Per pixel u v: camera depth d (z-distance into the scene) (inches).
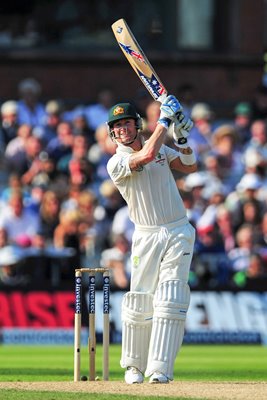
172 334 1133.7
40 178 2493.8
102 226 2364.7
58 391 1074.1
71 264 2199.8
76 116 2630.4
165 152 1155.3
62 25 2962.6
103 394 1035.9
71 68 2945.4
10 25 2935.5
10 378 1430.9
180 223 1147.9
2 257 2185.0
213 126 2755.9
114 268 2228.1
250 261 2274.9
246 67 3024.1
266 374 1544.0
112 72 2970.0
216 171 2568.9
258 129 2696.9
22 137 2556.6
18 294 2154.3
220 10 3029.0
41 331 2154.3
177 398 994.1
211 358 1894.7
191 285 2188.7
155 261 1146.7
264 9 3056.1
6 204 2384.4
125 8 2999.5
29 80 2908.5
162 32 3014.3
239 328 2192.4
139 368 1169.4
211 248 2301.9
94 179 2524.6
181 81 3004.4
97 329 2114.9
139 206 1145.4
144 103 2706.7
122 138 1144.2
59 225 2327.8
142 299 1157.7
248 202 2449.6
